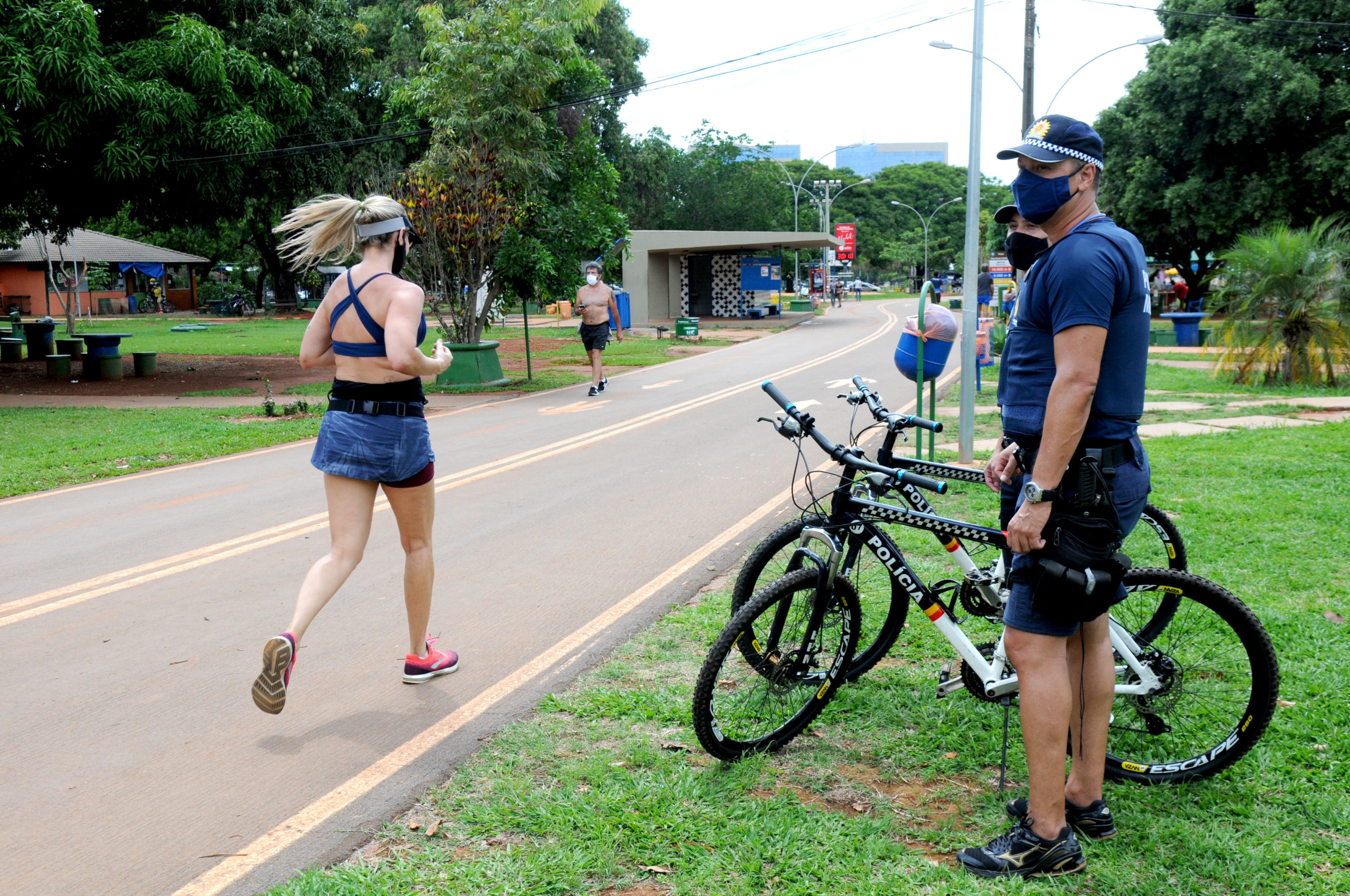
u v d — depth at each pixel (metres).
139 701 4.13
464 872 2.84
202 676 4.39
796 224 60.03
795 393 15.05
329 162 22.50
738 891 2.75
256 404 14.80
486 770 3.47
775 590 3.44
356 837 3.08
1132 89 31.14
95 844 3.06
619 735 3.73
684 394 15.25
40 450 10.39
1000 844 2.87
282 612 5.22
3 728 3.89
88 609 5.31
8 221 23.44
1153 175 31.64
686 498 7.81
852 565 3.74
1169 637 3.70
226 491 8.41
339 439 3.79
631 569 5.91
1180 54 29.22
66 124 15.27
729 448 10.16
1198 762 3.31
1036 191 2.79
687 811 3.16
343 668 4.45
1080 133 2.74
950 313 7.55
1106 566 2.76
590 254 18.58
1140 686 3.44
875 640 4.17
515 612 5.17
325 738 3.78
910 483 3.35
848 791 3.32
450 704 4.06
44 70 14.68
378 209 3.85
